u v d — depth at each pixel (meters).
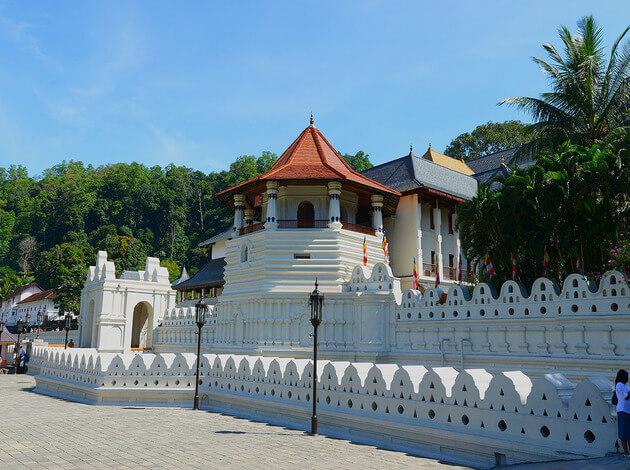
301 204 36.25
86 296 48.81
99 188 138.62
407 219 43.56
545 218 22.94
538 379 10.77
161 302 48.38
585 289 18.86
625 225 22.09
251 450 12.77
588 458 9.56
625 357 17.38
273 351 30.66
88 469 10.92
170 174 140.25
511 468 9.67
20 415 19.12
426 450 12.67
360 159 100.31
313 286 32.03
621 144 22.50
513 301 21.28
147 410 20.50
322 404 16.02
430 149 60.53
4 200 152.50
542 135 30.61
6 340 53.31
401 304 26.89
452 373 13.13
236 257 35.84
